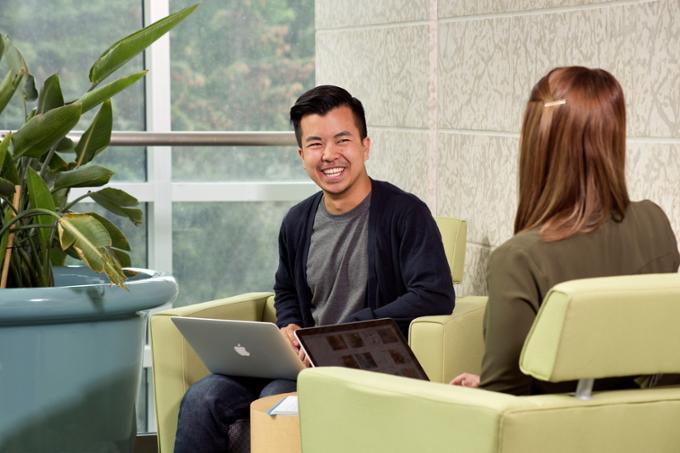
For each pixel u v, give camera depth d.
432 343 2.76
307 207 3.14
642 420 1.68
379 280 2.97
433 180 3.94
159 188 4.52
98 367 2.96
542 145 1.85
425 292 2.86
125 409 3.07
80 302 2.84
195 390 2.87
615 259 1.83
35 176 2.91
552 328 1.57
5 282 2.94
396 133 4.13
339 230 3.04
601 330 1.57
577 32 3.08
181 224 4.56
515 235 1.85
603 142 1.83
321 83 4.58
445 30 3.83
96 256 2.76
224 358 2.85
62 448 2.93
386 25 4.15
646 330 1.60
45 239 3.01
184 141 4.27
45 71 4.46
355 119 3.00
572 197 1.83
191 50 4.58
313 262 3.08
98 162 4.50
